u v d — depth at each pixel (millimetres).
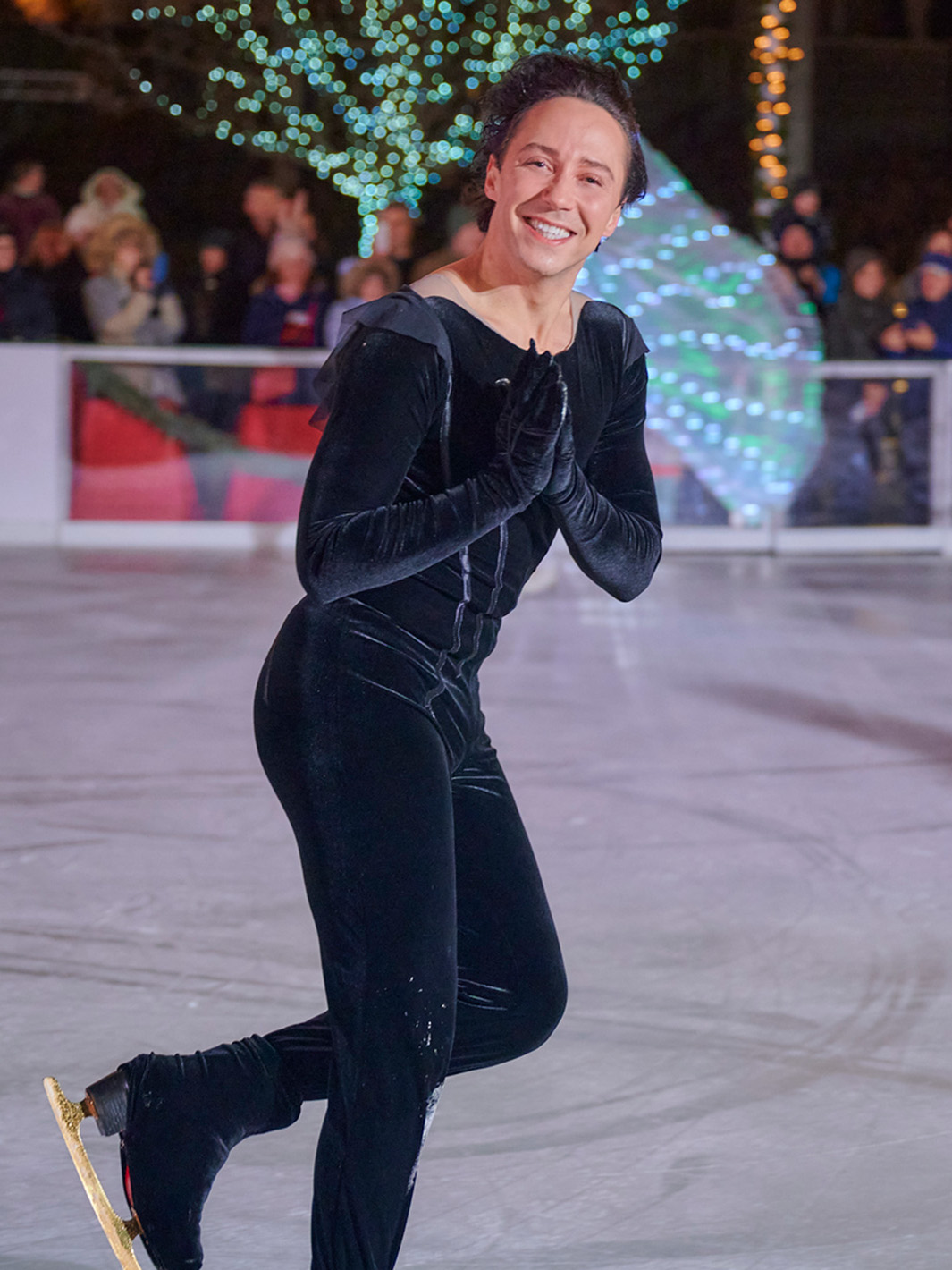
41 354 14422
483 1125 3908
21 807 6625
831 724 8305
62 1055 4246
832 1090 4105
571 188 2773
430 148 23516
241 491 14547
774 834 6398
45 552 14172
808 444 14844
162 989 4711
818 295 15133
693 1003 4664
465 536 2676
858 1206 3523
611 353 2996
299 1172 3691
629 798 6898
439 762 2840
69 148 26500
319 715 2814
